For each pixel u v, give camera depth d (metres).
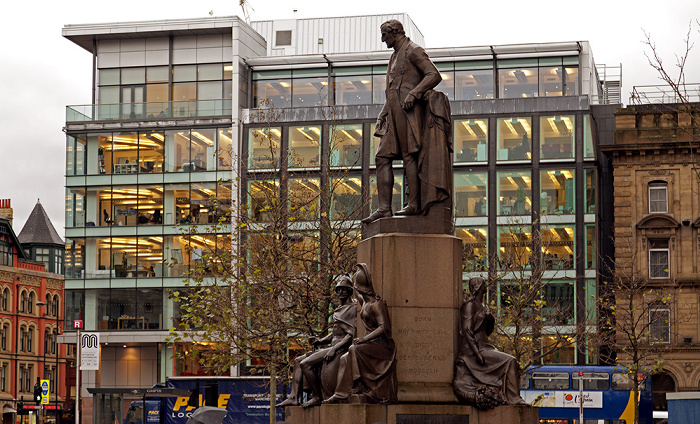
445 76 64.94
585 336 48.94
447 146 17.50
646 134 60.66
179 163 66.88
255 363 51.88
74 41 69.31
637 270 56.06
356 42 75.00
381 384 16.20
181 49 68.25
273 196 37.31
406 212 17.45
